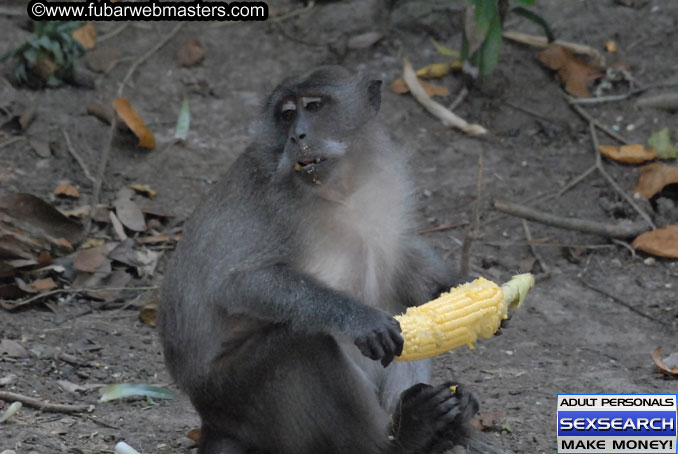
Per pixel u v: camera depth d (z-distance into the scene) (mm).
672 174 14086
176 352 8844
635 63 16234
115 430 9445
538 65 16406
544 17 17109
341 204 8984
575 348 11477
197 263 8719
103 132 15000
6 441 8922
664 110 15500
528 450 9086
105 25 16969
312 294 8109
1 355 10602
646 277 12898
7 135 14734
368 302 9211
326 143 8812
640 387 10336
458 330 8188
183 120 15211
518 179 14633
